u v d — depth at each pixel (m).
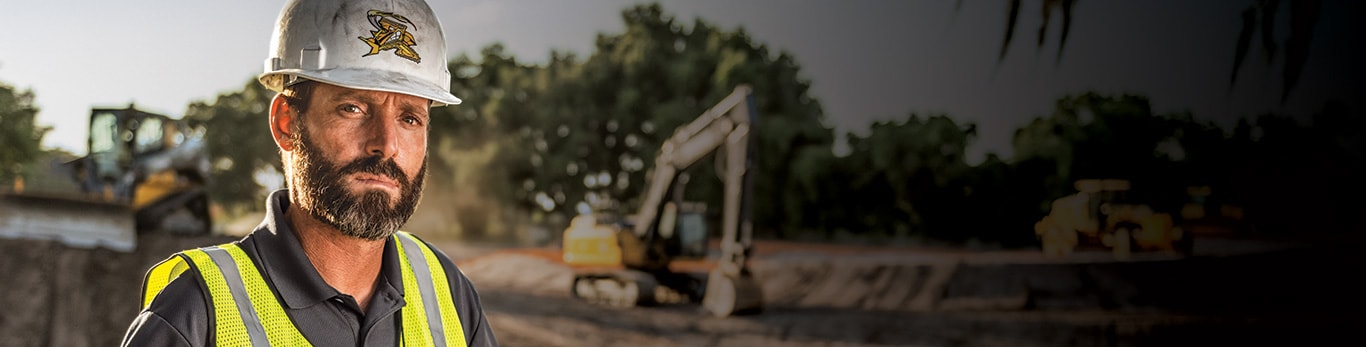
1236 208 18.75
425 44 1.06
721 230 27.95
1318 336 10.92
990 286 14.26
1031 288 13.91
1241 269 14.20
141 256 10.48
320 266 1.01
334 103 0.99
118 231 10.48
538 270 18.77
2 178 20.69
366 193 0.97
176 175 13.53
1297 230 18.70
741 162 12.15
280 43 1.04
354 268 1.03
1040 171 24.62
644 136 31.19
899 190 26.17
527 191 30.36
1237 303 12.70
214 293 0.92
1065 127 23.95
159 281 0.96
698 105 30.05
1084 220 16.78
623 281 13.70
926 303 13.52
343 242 1.01
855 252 21.73
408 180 1.02
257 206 33.09
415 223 29.12
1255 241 18.33
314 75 0.98
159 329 0.87
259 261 0.97
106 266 9.95
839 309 13.29
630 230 13.94
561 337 10.95
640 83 31.20
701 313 12.71
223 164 32.94
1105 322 11.88
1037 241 24.50
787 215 27.61
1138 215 16.20
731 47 30.81
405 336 1.05
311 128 0.98
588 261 14.32
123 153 12.95
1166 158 22.23
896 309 13.23
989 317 12.46
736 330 11.36
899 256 19.28
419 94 1.01
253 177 33.28
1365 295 12.35
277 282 0.96
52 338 8.45
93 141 13.12
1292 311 12.19
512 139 30.20
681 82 30.27
